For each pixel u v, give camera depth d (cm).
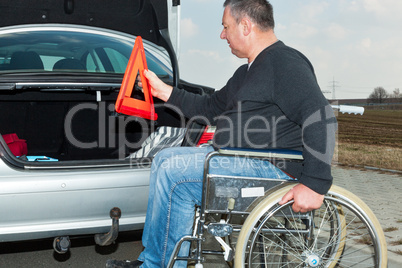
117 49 375
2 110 362
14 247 347
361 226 252
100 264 319
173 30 352
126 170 269
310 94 216
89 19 351
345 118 3656
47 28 359
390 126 2797
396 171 737
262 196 231
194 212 238
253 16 238
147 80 275
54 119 378
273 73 225
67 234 262
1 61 331
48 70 336
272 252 251
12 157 252
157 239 235
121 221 271
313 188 215
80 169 262
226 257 237
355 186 600
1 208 247
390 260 297
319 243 256
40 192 252
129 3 338
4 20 335
